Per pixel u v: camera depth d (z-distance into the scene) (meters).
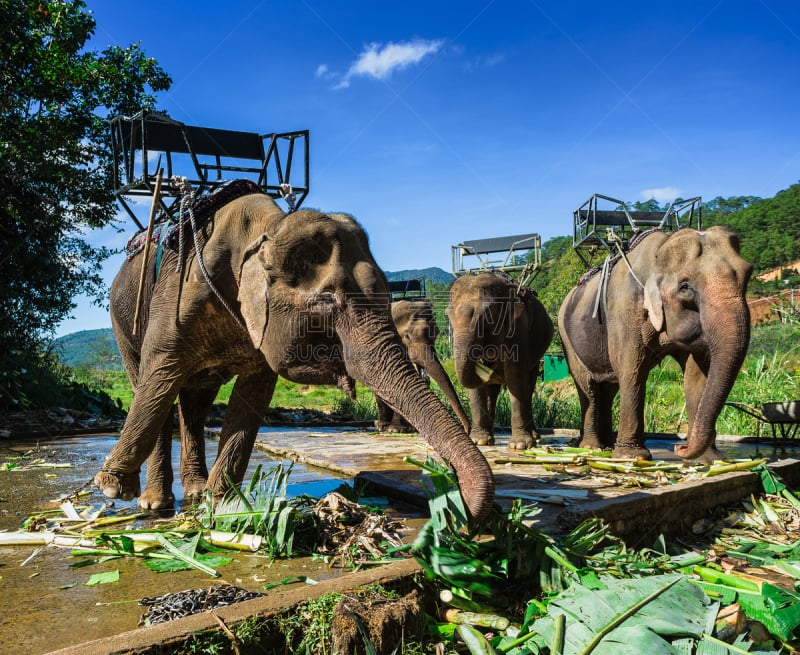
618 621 2.71
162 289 4.71
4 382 12.43
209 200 4.64
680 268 6.14
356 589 2.87
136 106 15.27
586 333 8.09
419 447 8.15
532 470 6.17
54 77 13.67
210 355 4.66
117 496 4.54
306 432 10.68
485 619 3.03
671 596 2.96
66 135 14.27
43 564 3.54
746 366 12.44
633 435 6.72
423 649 2.73
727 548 4.43
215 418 12.41
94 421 12.09
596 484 5.26
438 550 3.26
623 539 4.30
